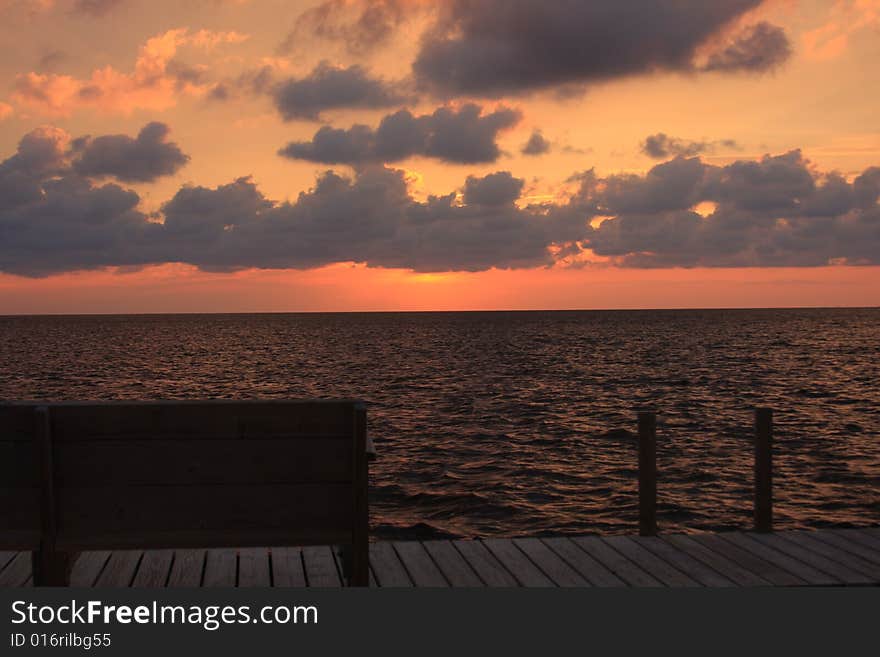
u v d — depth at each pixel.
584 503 13.16
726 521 11.95
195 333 129.25
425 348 73.81
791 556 5.47
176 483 3.97
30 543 3.92
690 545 5.72
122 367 49.47
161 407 3.93
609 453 18.00
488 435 20.88
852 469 15.66
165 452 3.95
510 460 17.11
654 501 6.01
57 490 3.92
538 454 17.89
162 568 5.28
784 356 57.72
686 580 5.00
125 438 3.93
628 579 5.02
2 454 3.89
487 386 35.56
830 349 67.31
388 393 32.81
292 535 4.05
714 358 55.59
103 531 3.96
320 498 4.05
